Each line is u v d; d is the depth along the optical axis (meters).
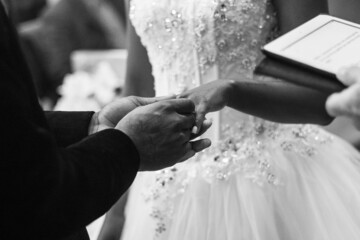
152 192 1.63
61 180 1.07
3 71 1.03
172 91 1.63
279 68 1.24
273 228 1.51
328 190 1.60
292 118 1.36
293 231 1.53
